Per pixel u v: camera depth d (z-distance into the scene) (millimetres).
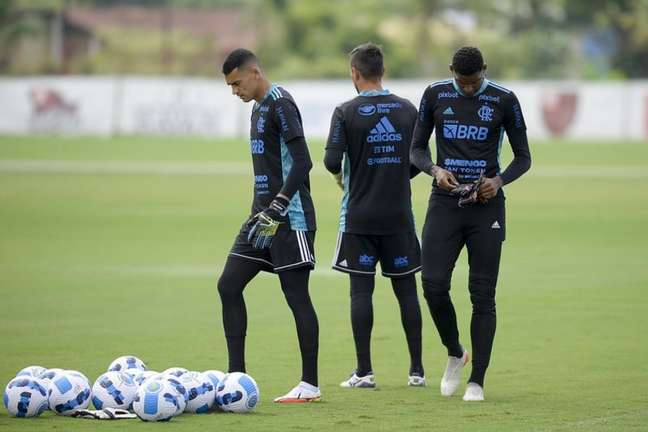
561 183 115938
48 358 36562
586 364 35719
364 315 32750
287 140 29828
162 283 54250
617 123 185750
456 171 30953
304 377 30375
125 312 46125
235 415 28016
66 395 27500
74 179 117562
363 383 32594
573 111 186875
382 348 39125
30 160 141000
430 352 38562
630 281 54156
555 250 66438
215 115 187500
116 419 27219
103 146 165000
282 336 40969
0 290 51844
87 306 47594
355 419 27641
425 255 31219
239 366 30922
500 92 30750
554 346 38812
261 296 50719
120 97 187750
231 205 94750
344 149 32812
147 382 27188
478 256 30938
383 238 32969
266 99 30188
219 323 43656
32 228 77812
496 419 27688
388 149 32625
